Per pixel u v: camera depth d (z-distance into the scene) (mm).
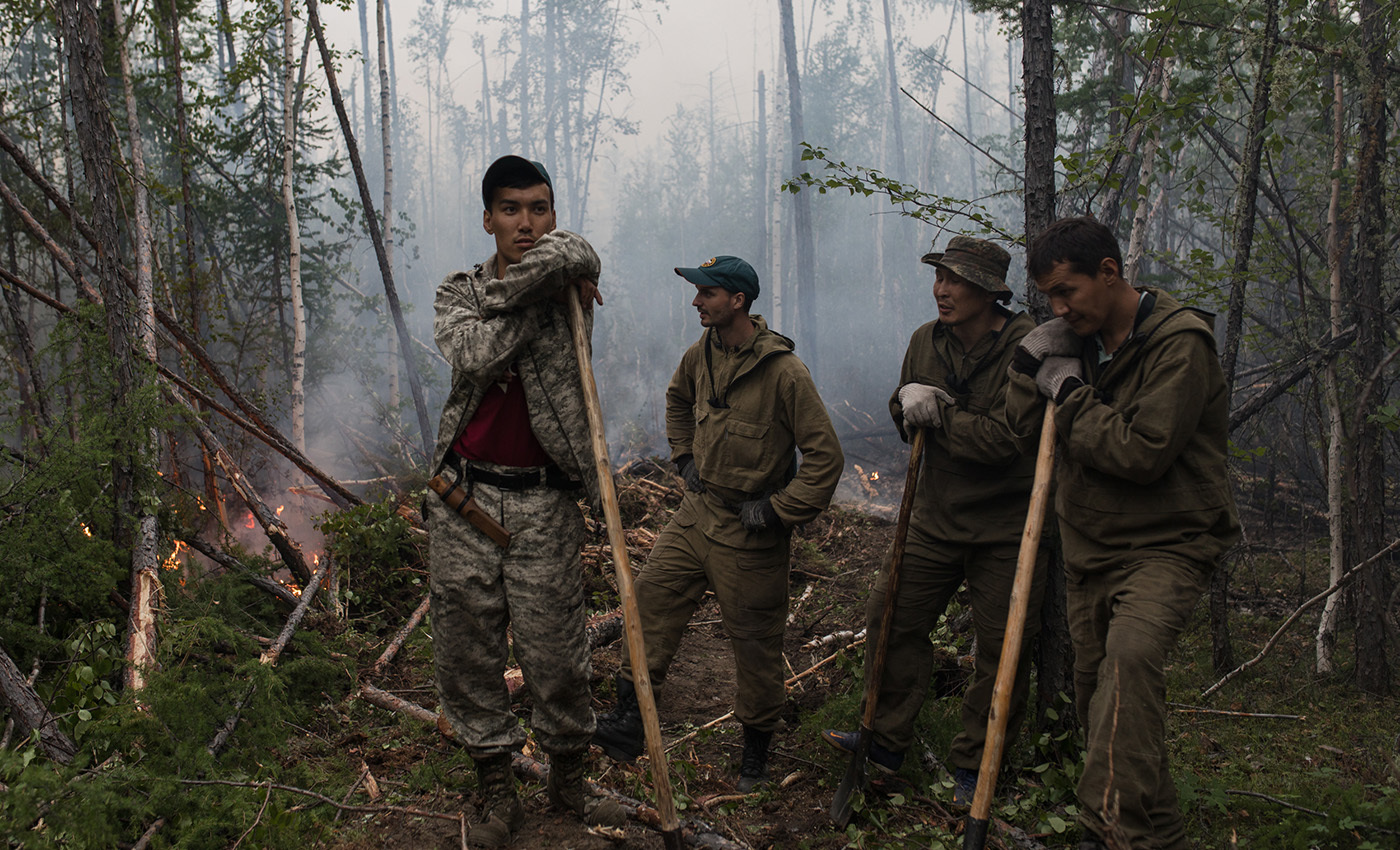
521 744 2561
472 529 2395
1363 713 4211
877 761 3064
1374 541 4867
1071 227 2416
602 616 4609
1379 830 2629
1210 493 2400
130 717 2688
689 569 3289
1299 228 5805
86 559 3428
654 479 8484
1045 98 3504
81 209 7617
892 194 3967
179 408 4016
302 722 3461
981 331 3100
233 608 3846
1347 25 4945
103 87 4039
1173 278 8125
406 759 3170
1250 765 3443
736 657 3229
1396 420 4426
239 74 9500
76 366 3990
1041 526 2379
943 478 3119
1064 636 3312
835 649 4711
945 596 3150
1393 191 4836
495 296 2254
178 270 9820
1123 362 2434
